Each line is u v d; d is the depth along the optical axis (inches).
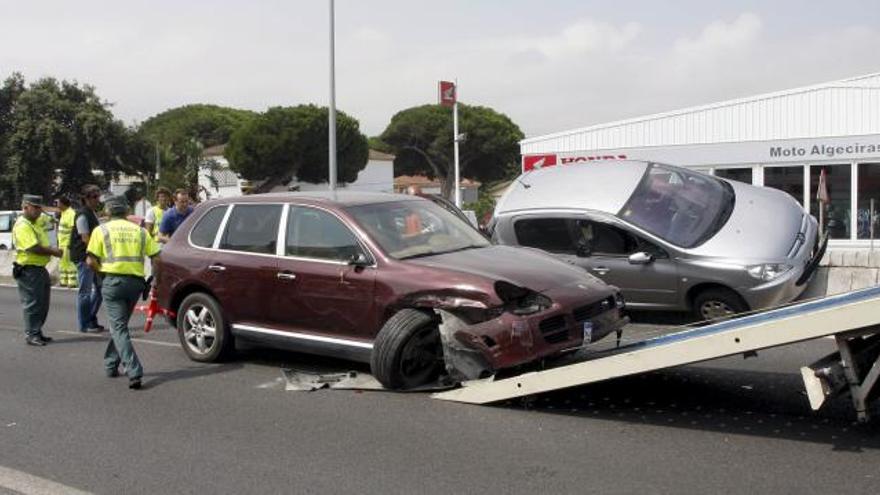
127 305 292.8
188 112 3489.2
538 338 236.4
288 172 2160.4
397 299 258.7
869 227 979.3
